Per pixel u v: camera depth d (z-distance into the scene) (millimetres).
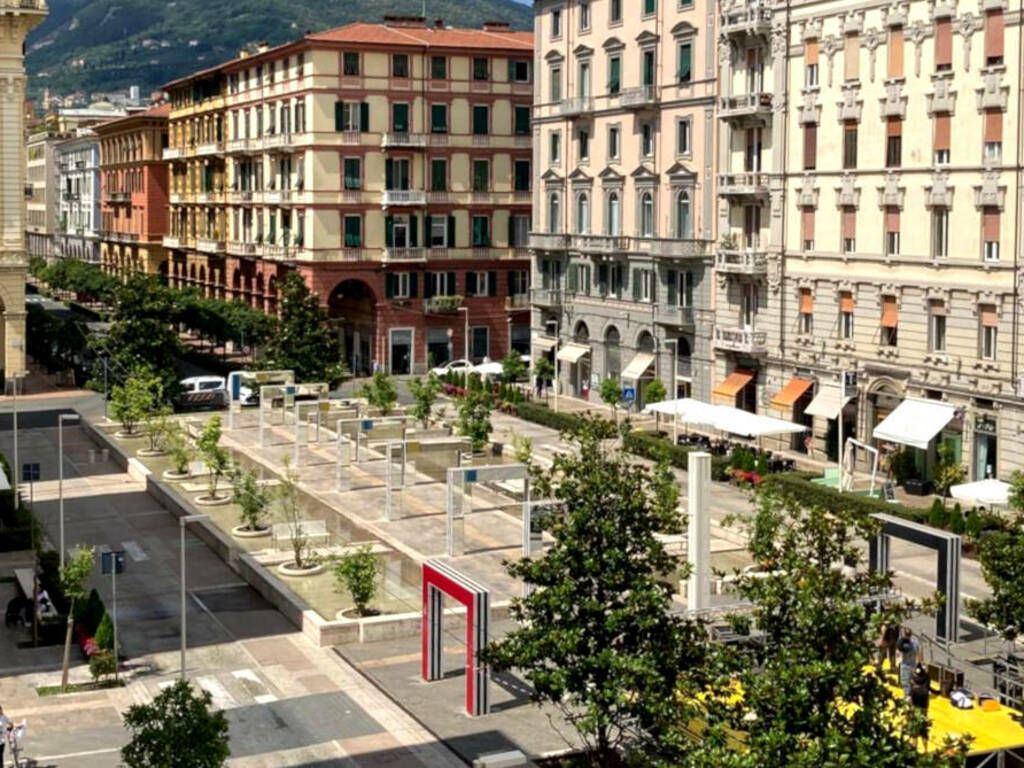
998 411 64062
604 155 96938
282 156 120312
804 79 75875
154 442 78875
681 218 88625
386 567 53125
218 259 139250
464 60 117500
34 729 36938
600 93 96875
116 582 52250
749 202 81062
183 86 149125
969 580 51406
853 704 25266
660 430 85062
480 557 54875
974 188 64875
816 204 75500
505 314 121062
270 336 105625
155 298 98000
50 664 42625
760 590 26203
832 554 27828
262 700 39406
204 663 42781
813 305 76312
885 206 70500
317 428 83125
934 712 33656
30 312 123812
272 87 122188
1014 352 63156
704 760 23766
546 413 90875
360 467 75250
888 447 70438
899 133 69438
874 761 22797
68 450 81375
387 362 116688
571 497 31641
